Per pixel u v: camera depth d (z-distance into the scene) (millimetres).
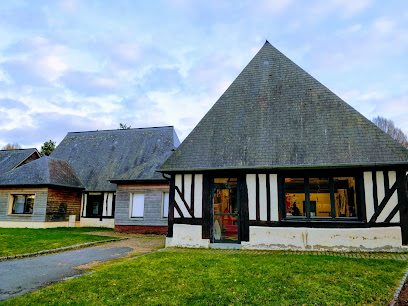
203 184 9242
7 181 16453
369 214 7879
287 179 8719
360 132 8445
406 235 7652
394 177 7871
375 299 4273
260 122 9578
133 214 14859
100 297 4379
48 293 4535
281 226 8391
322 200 8375
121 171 18344
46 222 15539
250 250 8352
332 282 5004
